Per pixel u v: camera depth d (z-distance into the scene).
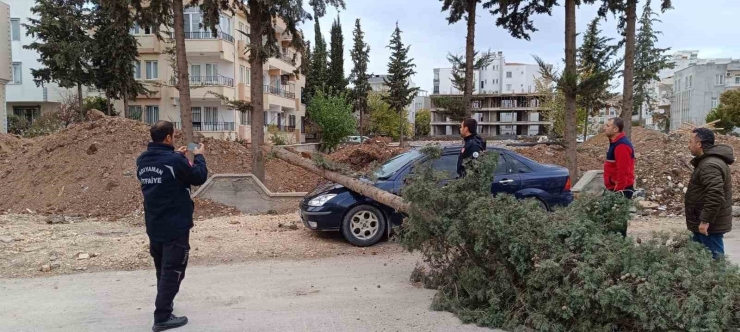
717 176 5.12
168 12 13.33
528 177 8.45
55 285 6.11
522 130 95.19
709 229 5.29
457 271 5.44
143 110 33.53
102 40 26.89
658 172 13.58
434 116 101.00
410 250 5.78
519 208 5.03
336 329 4.72
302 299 5.60
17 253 7.35
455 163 8.26
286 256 7.49
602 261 4.32
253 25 13.10
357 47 58.03
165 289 4.70
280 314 5.12
